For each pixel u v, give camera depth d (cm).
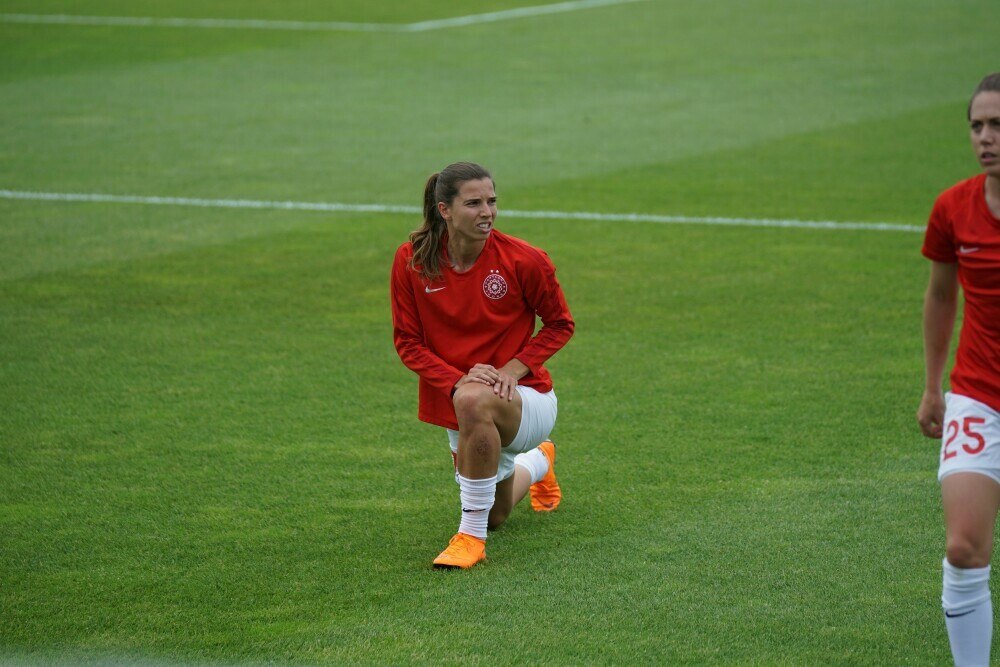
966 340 1278
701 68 6247
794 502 1775
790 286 2947
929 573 1545
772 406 2188
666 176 4162
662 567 1576
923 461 1925
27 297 2945
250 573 1584
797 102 5388
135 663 1359
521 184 4091
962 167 4159
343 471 1934
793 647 1370
